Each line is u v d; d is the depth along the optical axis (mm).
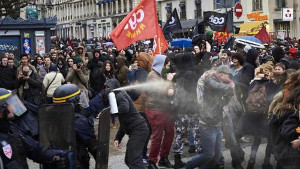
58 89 4746
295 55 11820
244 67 8203
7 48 18969
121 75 10734
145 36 8883
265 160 7215
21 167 3898
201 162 6551
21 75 10336
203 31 31312
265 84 7207
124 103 6105
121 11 63094
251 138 9375
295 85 5578
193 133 8234
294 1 38406
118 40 8820
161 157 7668
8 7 22125
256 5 39344
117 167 7656
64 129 4457
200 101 6395
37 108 4551
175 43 15164
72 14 81125
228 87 6293
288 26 38906
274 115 5617
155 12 8859
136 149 6246
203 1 45031
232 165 7457
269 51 16234
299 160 5398
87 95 11172
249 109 7215
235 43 14766
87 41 38844
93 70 12164
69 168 4258
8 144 3791
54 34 89938
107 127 4934
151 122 7219
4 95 3947
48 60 13148
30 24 19031
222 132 7184
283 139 5516
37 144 4156
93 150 4789
